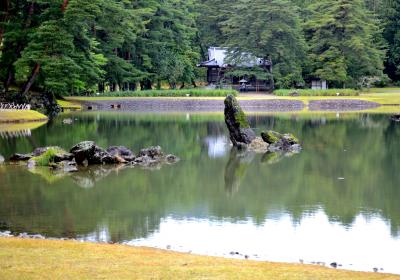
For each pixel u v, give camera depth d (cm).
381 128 5278
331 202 2275
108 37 8481
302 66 10150
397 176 2859
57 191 2458
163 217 2023
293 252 1634
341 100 8306
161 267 1302
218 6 11669
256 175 2889
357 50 9488
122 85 9981
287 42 9544
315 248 1672
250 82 10262
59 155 3092
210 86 10100
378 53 9931
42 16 6319
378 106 8388
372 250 1658
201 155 3616
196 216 2042
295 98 8475
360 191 2494
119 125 5494
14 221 1959
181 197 2362
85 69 6750
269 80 10025
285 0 9519
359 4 9638
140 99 8194
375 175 2891
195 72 10975
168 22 9938
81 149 3147
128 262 1344
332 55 9531
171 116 6712
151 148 3422
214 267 1317
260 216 2044
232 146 4072
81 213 2078
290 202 2278
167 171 2989
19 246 1490
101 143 4091
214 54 10694
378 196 2392
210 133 4888
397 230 1866
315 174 2922
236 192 2466
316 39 9869
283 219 2008
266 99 8131
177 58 9819
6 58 6606
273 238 1770
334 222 1964
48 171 2941
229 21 9900
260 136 4381
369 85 10494
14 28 6284
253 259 1553
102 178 2770
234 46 9819
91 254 1419
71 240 1681
